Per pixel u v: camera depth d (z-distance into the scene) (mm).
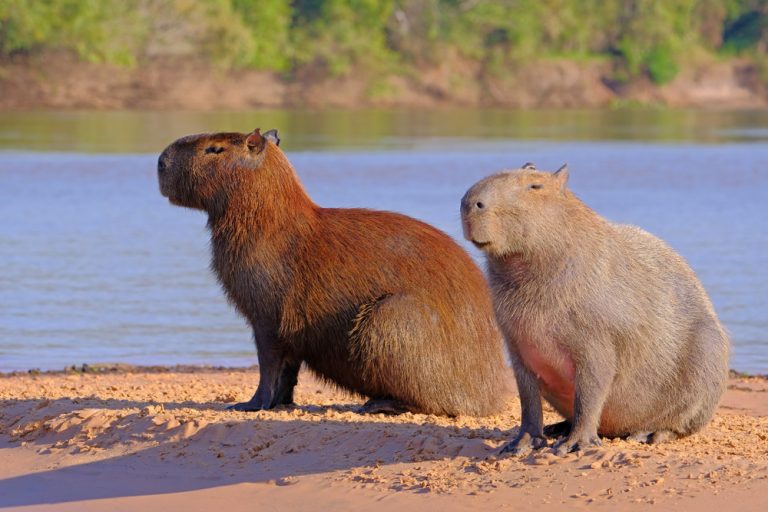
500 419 16234
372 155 69500
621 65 149125
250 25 126188
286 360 16375
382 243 16156
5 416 15844
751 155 73688
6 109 111375
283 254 15906
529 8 142750
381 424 14508
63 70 113875
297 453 13656
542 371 12766
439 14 138250
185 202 16234
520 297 12383
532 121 111812
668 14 151500
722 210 46719
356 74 130625
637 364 12906
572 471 12141
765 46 163000
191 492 12883
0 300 28719
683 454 12641
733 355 24297
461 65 138875
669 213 45719
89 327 26047
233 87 122875
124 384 19375
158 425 14648
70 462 14094
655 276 13086
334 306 15938
